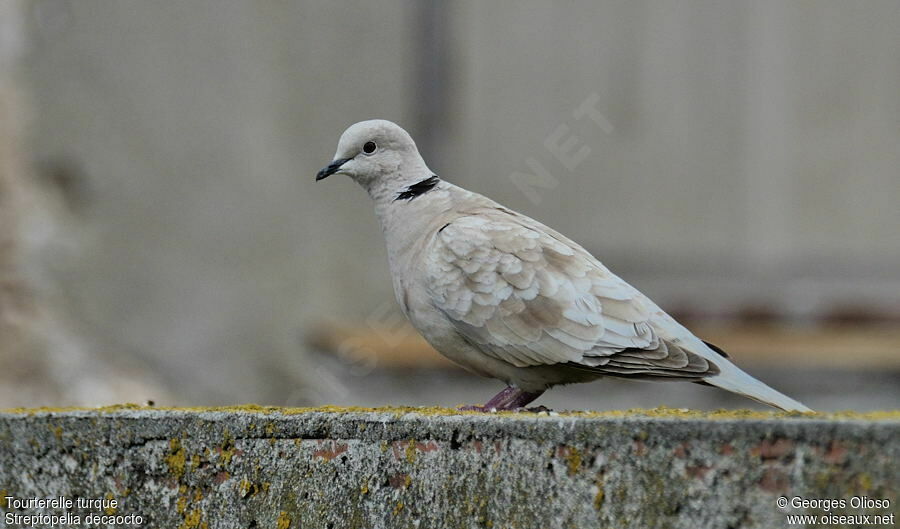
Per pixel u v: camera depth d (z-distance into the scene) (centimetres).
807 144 1853
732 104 1864
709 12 1861
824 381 1530
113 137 1523
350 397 1600
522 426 521
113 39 1522
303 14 1777
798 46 1848
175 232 1579
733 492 470
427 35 1881
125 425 606
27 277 1425
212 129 1622
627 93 1878
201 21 1611
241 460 589
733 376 711
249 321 1627
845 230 1844
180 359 1558
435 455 546
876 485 445
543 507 512
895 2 1823
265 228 1670
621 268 1873
